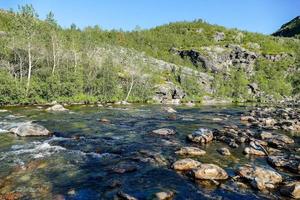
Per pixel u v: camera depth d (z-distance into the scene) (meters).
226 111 56.59
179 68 137.00
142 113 48.22
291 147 24.66
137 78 97.94
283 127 34.47
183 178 16.31
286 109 62.59
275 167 18.67
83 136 26.97
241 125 36.16
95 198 13.60
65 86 67.25
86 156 20.39
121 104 72.06
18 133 26.58
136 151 21.80
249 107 72.81
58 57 82.56
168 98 104.44
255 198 13.93
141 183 15.52
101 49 113.38
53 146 22.88
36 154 20.52
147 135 28.11
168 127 33.12
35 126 27.53
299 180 16.25
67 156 20.27
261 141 25.17
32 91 60.44
